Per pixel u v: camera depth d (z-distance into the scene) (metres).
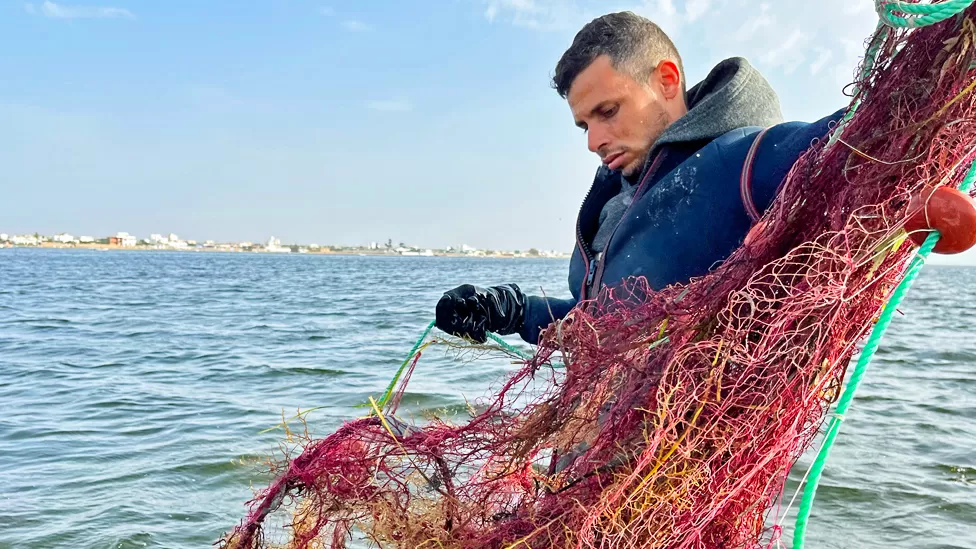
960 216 1.34
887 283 1.52
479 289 2.36
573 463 1.80
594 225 2.34
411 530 1.83
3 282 43.06
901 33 1.44
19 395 9.73
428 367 9.20
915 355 13.52
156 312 23.27
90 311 23.70
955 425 7.71
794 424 1.51
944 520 5.16
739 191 1.80
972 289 51.16
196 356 13.17
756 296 1.49
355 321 19.58
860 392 9.53
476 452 1.86
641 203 1.97
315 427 7.36
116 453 6.94
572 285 2.37
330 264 119.75
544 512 1.71
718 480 1.53
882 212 1.43
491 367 7.54
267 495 1.98
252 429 7.57
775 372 1.50
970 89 1.37
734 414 1.52
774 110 2.01
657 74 2.01
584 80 2.02
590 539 1.58
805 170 1.55
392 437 1.90
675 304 1.60
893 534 4.95
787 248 1.56
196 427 7.77
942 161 1.40
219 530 5.16
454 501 1.86
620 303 1.78
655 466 1.53
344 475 1.89
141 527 5.21
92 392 9.87
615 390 1.69
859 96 1.51
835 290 1.44
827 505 5.38
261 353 13.41
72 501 5.74
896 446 6.87
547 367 1.82
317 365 11.72
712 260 1.83
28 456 6.91
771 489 1.62
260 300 29.53
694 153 1.91
